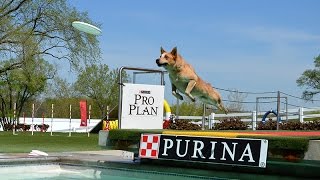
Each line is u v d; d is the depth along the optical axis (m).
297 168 6.87
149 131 7.99
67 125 44.34
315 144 6.09
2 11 22.88
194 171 7.76
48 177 8.14
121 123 9.12
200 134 7.36
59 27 24.33
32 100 52.06
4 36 22.61
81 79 54.88
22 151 11.63
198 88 9.05
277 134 7.59
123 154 9.86
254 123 19.17
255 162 6.65
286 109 18.94
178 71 8.77
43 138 20.73
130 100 9.27
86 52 24.83
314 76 41.81
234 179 7.34
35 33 24.06
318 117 21.20
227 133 7.23
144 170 8.25
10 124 42.69
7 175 8.16
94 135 27.42
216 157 7.08
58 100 55.00
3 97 46.62
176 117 18.11
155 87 9.65
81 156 9.80
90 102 57.72
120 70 9.37
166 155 7.63
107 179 8.03
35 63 23.66
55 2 24.25
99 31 10.47
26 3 23.59
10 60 23.89
